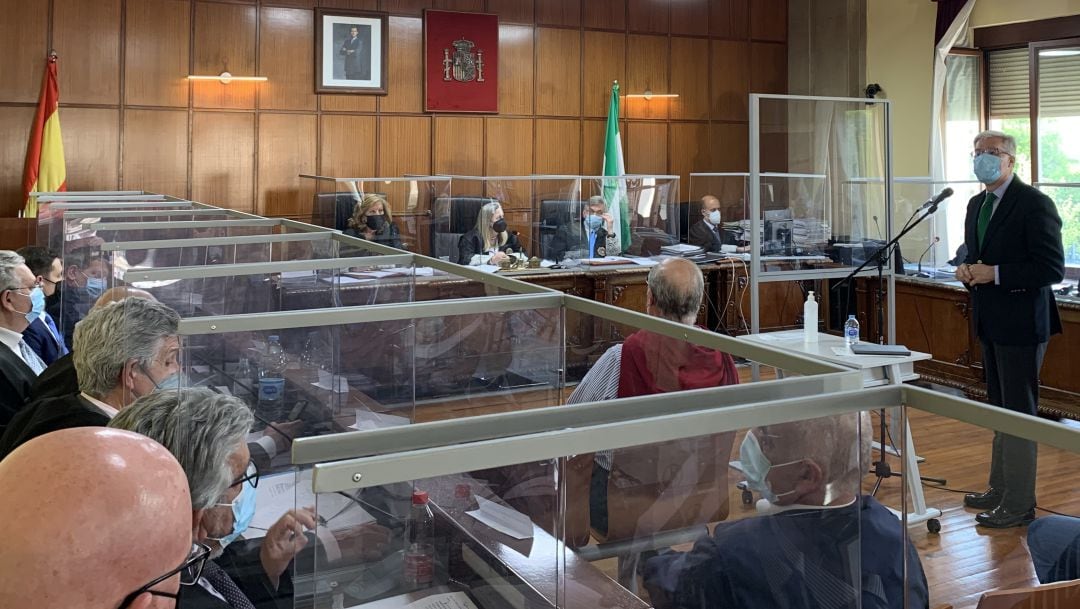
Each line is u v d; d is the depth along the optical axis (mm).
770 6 9633
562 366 1796
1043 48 7570
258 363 1638
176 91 7355
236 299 2250
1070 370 5125
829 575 1114
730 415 1036
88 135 7102
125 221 3572
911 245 6184
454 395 1826
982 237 3904
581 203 6488
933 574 1167
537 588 947
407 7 8102
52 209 4117
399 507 913
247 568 1464
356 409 1736
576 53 8812
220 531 1474
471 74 8320
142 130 7270
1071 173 7488
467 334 1824
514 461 934
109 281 2719
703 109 9438
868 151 4406
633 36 9047
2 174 6859
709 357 1456
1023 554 1110
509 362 1842
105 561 662
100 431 730
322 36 7758
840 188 4402
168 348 1840
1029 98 7727
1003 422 1094
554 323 1823
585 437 960
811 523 1097
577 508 960
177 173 7406
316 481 877
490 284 2090
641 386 1538
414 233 5848
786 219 4328
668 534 1007
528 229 6426
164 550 708
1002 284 3750
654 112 9203
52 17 6906
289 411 1653
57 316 3996
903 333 6199
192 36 7363
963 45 8133
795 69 9656
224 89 7512
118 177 7223
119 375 1840
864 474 1142
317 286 2352
